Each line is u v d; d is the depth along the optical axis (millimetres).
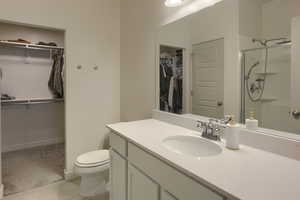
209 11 1573
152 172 1218
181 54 1848
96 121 2662
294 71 1111
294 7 1105
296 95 1106
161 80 2098
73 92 2467
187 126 1738
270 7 1202
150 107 2271
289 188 766
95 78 2621
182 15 1817
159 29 2092
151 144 1290
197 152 1403
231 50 1433
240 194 723
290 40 1123
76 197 2119
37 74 3586
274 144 1136
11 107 3457
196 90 1714
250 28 1305
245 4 1330
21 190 2230
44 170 2736
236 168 939
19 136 3566
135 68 2498
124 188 1571
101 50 2646
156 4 2119
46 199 2070
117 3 2754
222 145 1269
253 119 1289
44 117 3797
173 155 1100
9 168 2783
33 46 3299
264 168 940
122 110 2795
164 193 1114
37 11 2197
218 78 1532
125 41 2676
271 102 1208
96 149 2682
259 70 1266
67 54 2398
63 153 3393
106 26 2672
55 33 3740
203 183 849
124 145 1548
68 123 2455
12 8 2064
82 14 2479
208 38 1595
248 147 1241
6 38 3305
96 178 2180
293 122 1116
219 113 1534
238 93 1396
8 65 3320
